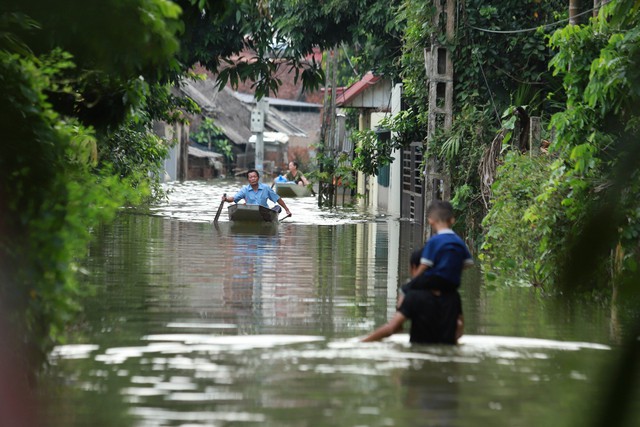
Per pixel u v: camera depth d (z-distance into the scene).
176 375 13.35
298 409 11.33
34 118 11.92
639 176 3.60
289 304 21.12
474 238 37.22
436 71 39.53
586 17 38.41
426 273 16.25
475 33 40.66
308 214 57.81
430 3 40.00
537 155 30.95
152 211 54.59
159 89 48.94
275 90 48.62
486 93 41.00
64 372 13.52
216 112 129.62
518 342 16.61
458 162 38.72
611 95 21.45
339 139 93.12
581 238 3.52
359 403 11.74
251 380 13.05
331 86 71.62
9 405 10.88
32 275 11.61
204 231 41.62
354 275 27.09
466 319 19.47
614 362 3.12
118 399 11.77
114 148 47.38
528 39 40.28
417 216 51.62
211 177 128.62
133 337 16.50
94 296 21.62
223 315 19.28
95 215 12.70
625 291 3.60
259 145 104.06
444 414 11.17
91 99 18.61
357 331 17.64
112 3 6.09
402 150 58.03
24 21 10.30
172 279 25.03
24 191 11.82
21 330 11.65
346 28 54.53
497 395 12.28
